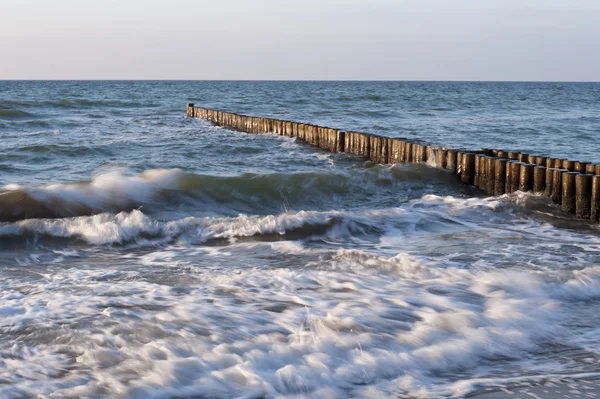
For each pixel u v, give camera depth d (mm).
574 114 42531
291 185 12445
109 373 4266
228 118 28047
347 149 18156
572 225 9695
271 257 7707
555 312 5609
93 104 44594
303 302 5727
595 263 7328
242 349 4613
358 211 10695
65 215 9969
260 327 5062
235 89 95750
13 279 6684
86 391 4023
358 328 5035
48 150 18141
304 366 4367
